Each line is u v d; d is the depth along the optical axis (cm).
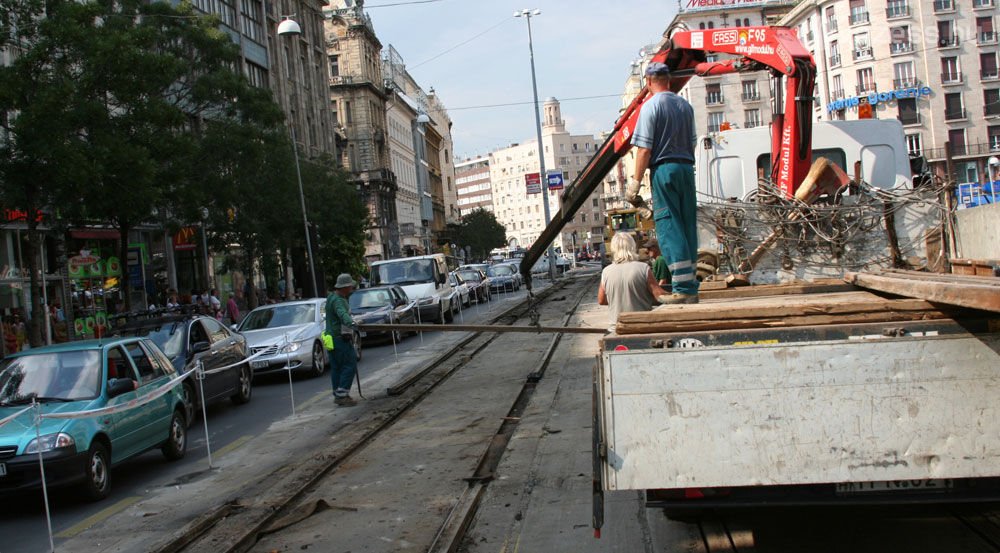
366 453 1007
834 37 7450
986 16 7200
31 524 859
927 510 611
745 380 423
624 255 680
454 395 1367
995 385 409
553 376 1443
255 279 4616
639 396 429
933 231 888
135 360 1111
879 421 416
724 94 7931
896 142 1015
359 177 7662
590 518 672
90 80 1886
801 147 964
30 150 1741
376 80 8469
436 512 736
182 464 1105
